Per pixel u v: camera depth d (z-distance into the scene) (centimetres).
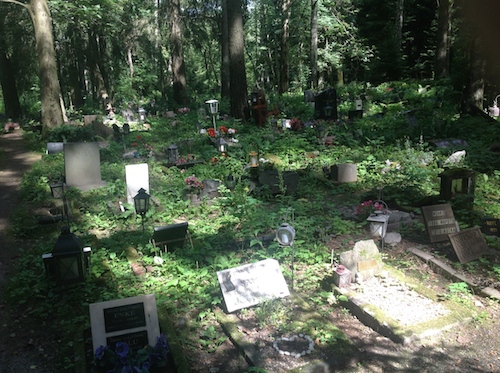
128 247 973
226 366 622
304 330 671
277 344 643
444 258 912
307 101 3162
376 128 2189
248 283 759
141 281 848
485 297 775
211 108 2111
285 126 2303
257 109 2491
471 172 1176
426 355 638
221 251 966
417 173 1448
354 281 819
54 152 1942
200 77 5747
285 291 766
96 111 3472
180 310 756
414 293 781
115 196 1373
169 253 944
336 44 4078
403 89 3275
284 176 1355
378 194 1274
